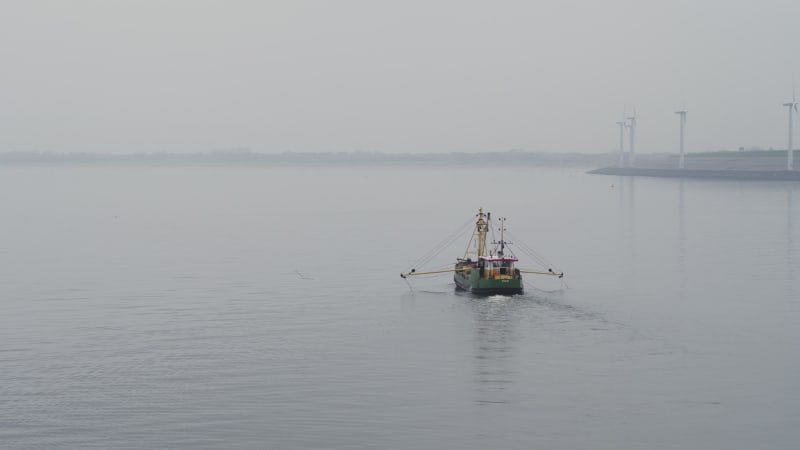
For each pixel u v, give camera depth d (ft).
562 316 293.84
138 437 184.24
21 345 254.88
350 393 211.00
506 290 334.44
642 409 200.64
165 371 228.22
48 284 362.12
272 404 203.31
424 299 325.83
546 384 218.38
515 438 184.34
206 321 286.66
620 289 346.54
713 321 285.23
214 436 184.65
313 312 301.22
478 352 247.50
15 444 180.65
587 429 189.16
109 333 269.85
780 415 196.54
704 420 194.08
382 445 180.45
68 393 211.00
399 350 249.75
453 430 188.24
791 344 255.09
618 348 251.39
